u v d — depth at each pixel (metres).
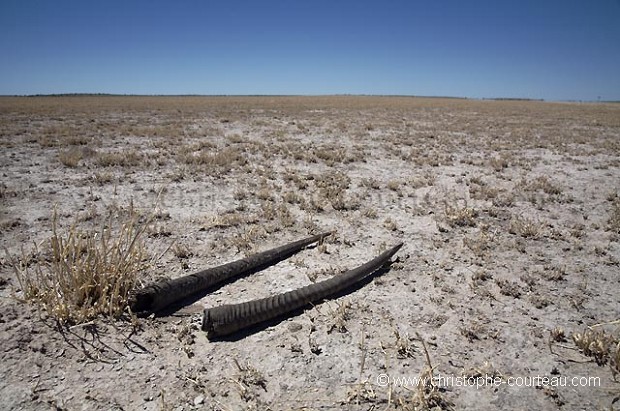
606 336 4.39
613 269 6.15
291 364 3.90
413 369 3.88
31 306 4.39
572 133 25.88
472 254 6.58
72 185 9.69
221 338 4.22
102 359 3.79
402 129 26.42
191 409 3.31
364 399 3.50
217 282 5.30
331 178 11.35
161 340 4.11
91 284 4.47
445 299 5.16
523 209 9.06
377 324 4.58
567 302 5.17
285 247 6.22
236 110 43.16
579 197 10.25
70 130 20.27
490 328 4.57
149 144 16.88
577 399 3.57
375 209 8.80
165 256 5.97
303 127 24.81
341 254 6.43
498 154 16.98
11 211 7.56
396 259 6.30
